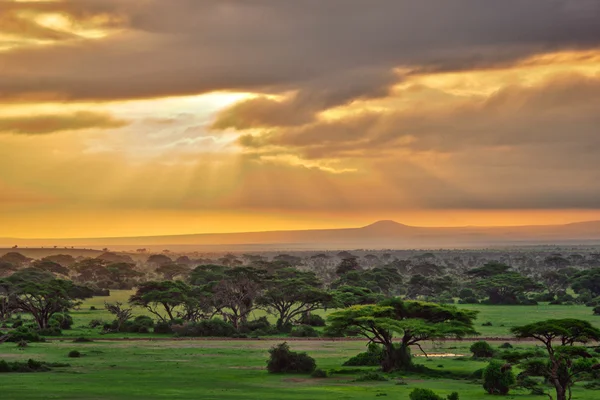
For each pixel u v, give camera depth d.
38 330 163.38
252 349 133.62
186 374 98.25
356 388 85.00
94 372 99.12
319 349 134.25
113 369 103.06
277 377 96.06
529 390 82.00
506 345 128.38
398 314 107.12
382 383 90.25
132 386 84.00
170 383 88.00
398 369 100.94
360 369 103.81
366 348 135.38
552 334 70.56
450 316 106.56
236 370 103.69
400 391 81.94
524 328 70.88
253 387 85.62
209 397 74.50
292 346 140.25
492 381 80.50
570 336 71.06
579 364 87.50
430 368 104.62
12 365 99.75
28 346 136.62
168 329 168.62
